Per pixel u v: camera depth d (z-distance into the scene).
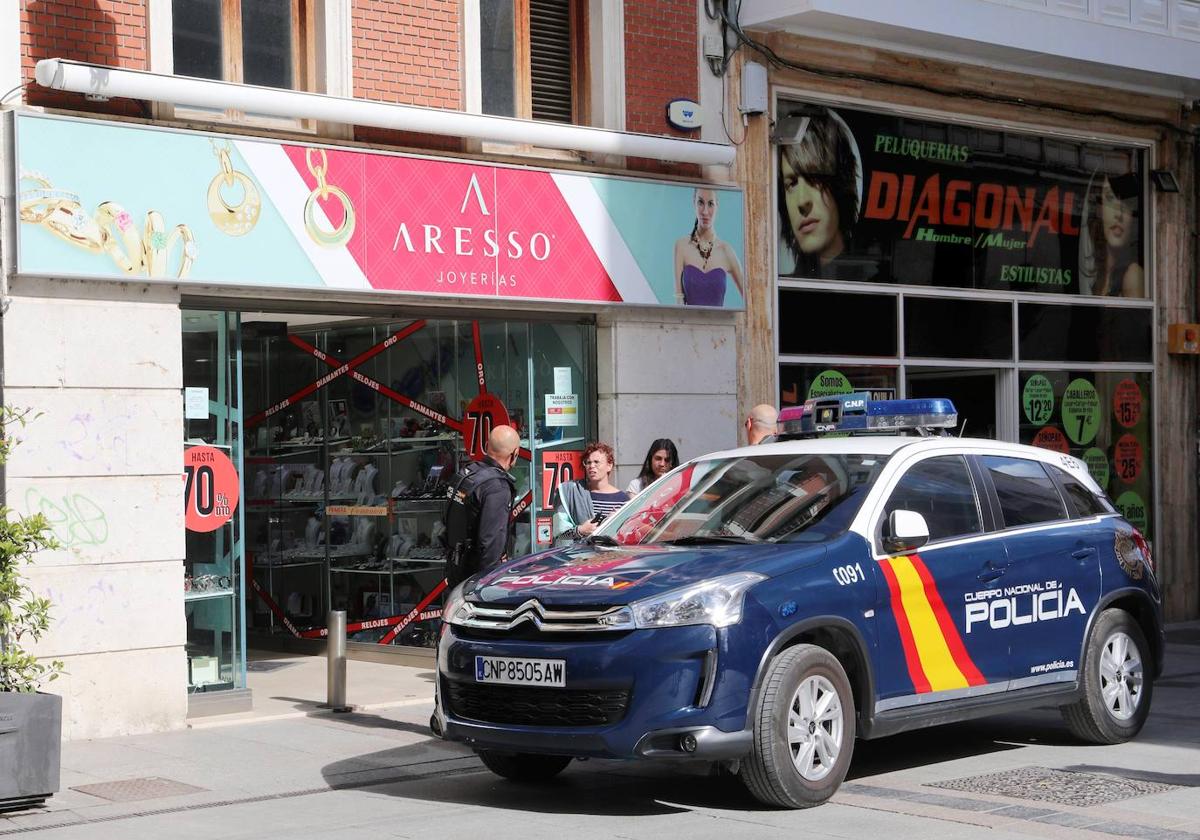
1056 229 16.75
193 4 11.30
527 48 13.24
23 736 7.87
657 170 13.52
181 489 10.61
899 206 15.35
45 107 10.20
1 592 8.37
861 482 8.33
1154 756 8.93
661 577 7.49
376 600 14.19
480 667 7.61
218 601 11.09
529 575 7.95
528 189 12.39
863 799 7.76
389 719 10.86
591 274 12.76
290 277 11.06
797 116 14.44
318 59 11.80
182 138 10.57
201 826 7.50
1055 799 7.70
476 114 11.96
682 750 7.16
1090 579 9.13
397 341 13.95
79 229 10.09
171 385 10.59
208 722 10.68
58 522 10.04
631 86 13.47
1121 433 17.22
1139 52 16.08
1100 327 17.06
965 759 8.88
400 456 13.94
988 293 16.03
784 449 8.90
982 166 16.08
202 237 10.64
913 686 8.02
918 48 15.08
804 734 7.48
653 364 13.38
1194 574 17.64
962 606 8.35
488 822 7.40
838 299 14.81
